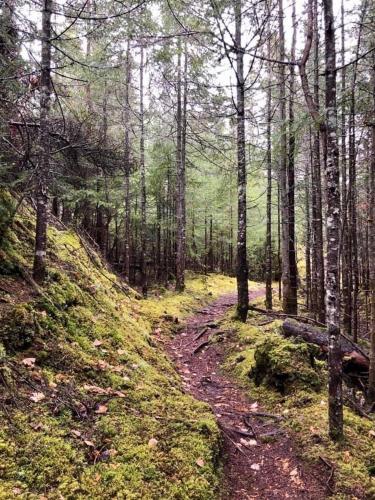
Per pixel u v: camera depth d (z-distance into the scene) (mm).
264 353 7234
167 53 11320
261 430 5574
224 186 15625
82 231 14430
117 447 3875
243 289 11531
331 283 4988
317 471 4531
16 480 3037
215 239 36188
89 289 7539
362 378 8023
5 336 4406
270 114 13289
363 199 16984
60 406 4074
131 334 7207
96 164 9023
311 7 8008
